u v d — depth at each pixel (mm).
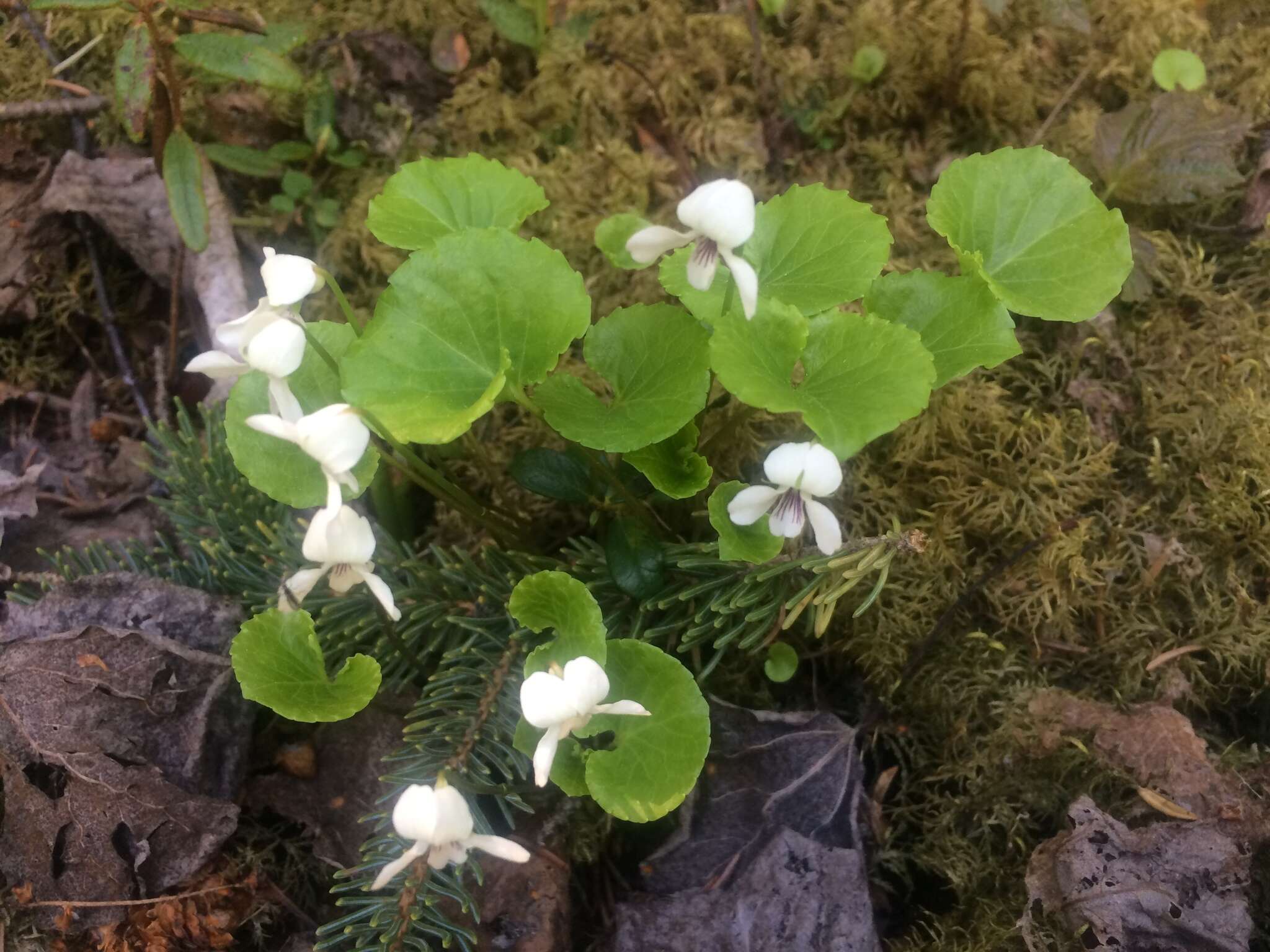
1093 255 120
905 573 149
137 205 182
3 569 149
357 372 106
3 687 128
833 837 132
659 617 137
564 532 158
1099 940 115
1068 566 146
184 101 192
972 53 188
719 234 103
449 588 139
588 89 194
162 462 172
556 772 112
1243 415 152
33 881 122
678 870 131
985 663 145
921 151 190
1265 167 172
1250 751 135
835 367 107
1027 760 136
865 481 155
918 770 145
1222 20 193
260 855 129
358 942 111
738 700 145
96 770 125
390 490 150
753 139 193
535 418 163
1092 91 191
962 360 116
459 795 96
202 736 129
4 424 180
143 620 135
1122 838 121
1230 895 117
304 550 102
